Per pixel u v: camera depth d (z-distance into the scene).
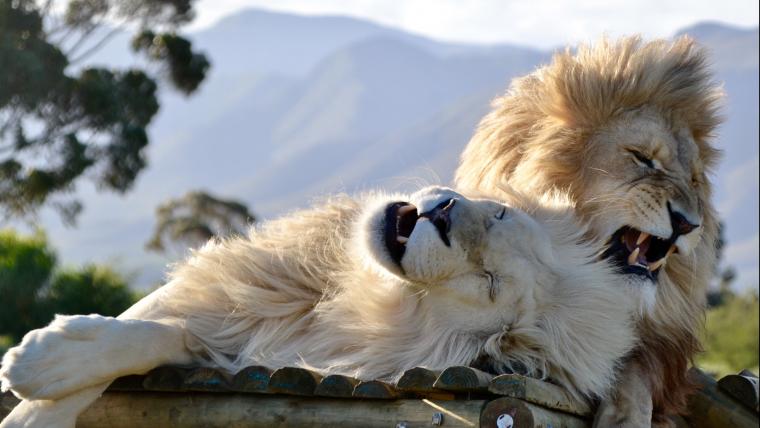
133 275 31.25
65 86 44.09
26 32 44.50
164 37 48.78
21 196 44.31
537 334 6.02
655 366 6.84
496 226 5.98
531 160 7.70
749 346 21.66
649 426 6.27
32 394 5.45
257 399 5.80
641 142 7.36
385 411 5.50
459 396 5.53
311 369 6.09
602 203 7.33
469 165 8.33
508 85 8.38
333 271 6.72
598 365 6.20
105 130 45.72
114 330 5.73
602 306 6.29
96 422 6.11
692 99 7.66
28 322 28.45
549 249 6.20
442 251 5.76
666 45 7.85
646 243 7.38
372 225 5.88
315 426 5.62
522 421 5.17
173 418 5.93
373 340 6.22
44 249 30.86
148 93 47.94
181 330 6.22
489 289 5.93
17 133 43.50
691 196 7.35
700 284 7.68
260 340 6.52
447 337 6.05
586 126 7.56
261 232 7.16
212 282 6.71
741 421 7.69
